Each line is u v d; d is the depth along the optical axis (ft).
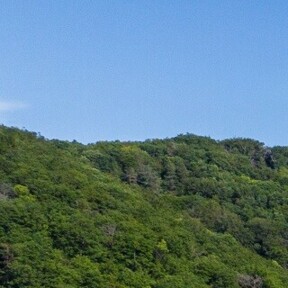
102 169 467.11
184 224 380.17
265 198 489.67
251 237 423.64
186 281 326.85
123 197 375.66
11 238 305.32
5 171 351.46
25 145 390.42
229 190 488.02
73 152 464.65
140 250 328.70
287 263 411.95
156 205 394.52
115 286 307.78
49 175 358.02
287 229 440.86
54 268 298.35
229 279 343.05
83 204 344.69
